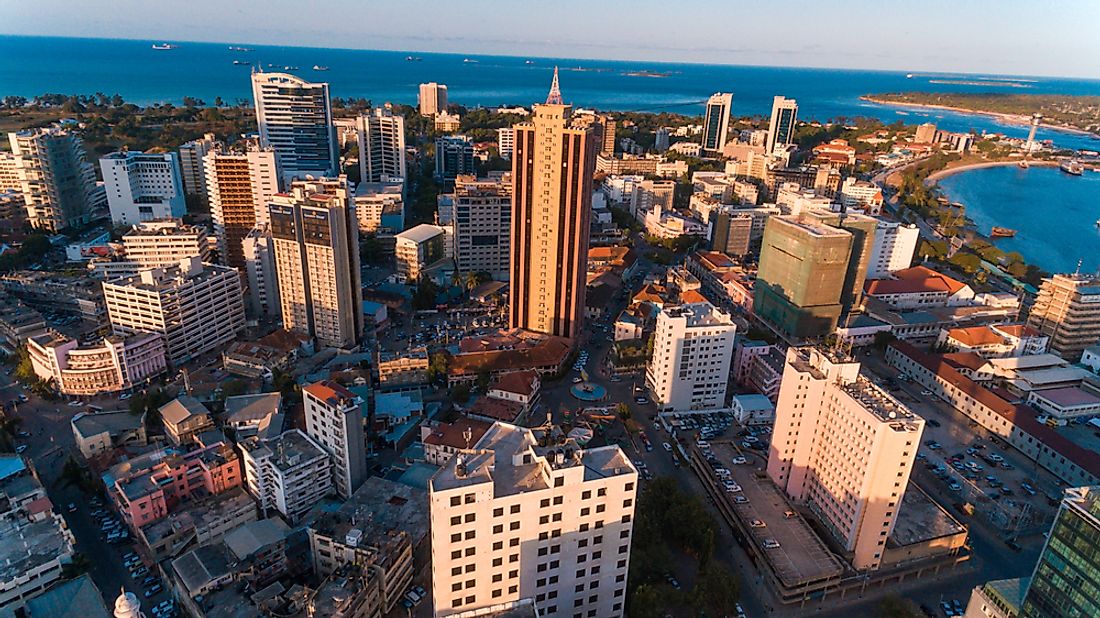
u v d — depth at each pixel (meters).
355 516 183.88
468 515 113.12
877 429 170.62
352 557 166.88
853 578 181.00
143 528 184.12
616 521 124.69
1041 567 147.00
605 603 132.25
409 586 175.75
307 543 185.88
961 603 180.50
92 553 185.25
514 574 121.56
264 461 198.75
